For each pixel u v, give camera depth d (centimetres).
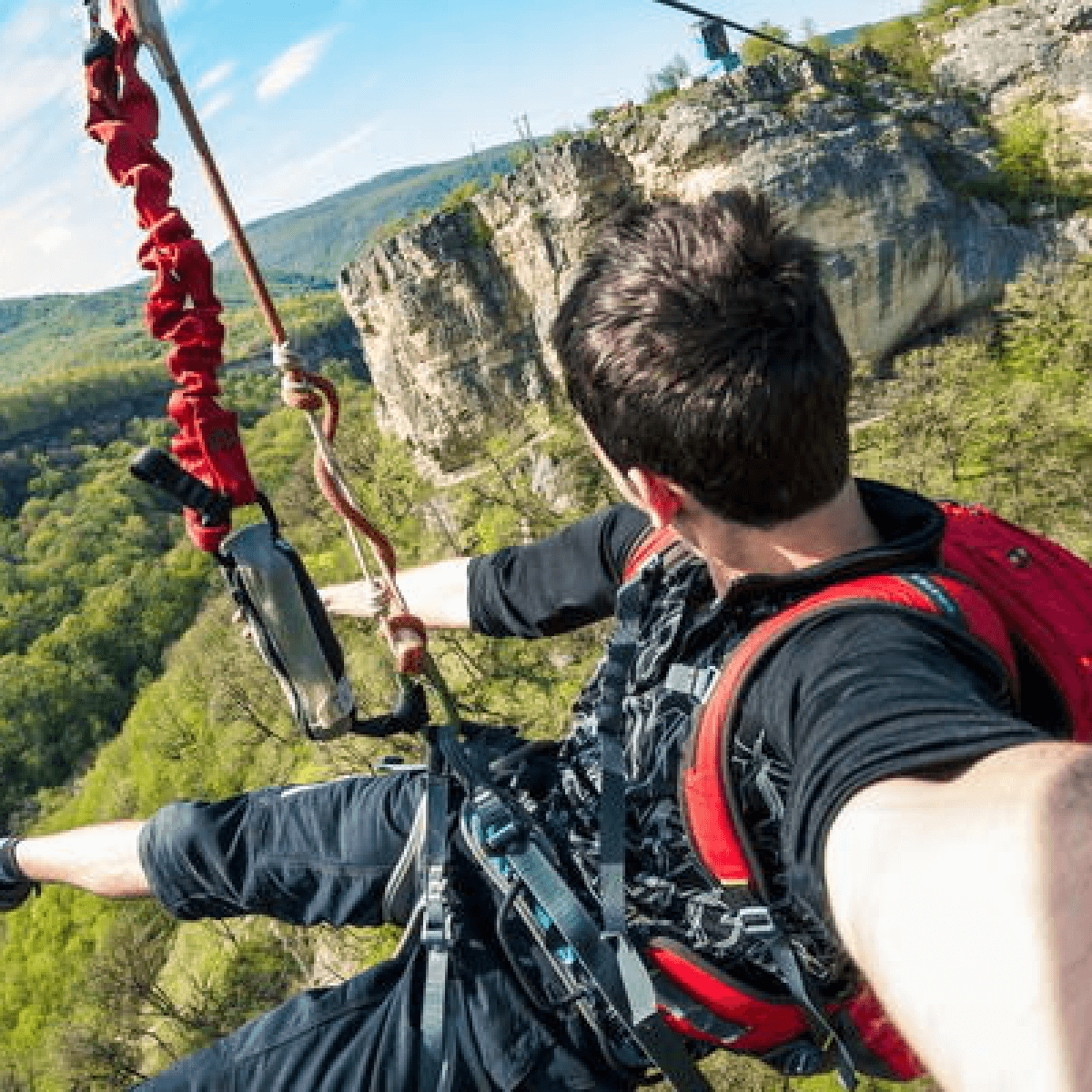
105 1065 5250
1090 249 8156
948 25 9162
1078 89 8462
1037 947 78
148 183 184
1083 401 5569
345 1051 202
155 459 190
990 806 93
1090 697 158
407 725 221
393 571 227
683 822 167
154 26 173
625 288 162
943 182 8188
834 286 7544
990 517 181
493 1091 192
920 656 137
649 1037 176
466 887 210
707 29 8150
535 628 262
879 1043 171
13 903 260
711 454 156
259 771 6881
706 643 184
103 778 8925
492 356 8694
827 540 163
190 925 6016
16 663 13562
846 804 113
